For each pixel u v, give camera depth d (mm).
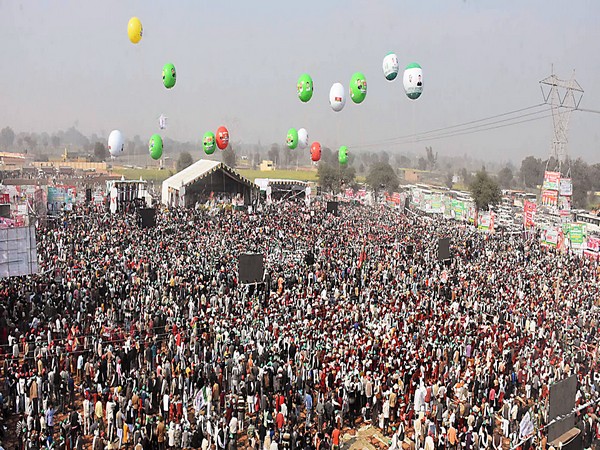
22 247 23953
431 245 46312
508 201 92125
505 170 151250
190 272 31688
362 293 31141
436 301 30562
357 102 23422
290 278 32438
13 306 24656
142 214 42250
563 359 22906
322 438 17625
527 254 45531
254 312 25766
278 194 79875
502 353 23219
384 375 20375
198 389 20109
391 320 26688
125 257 34156
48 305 24484
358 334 23953
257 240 43219
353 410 19562
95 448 16172
